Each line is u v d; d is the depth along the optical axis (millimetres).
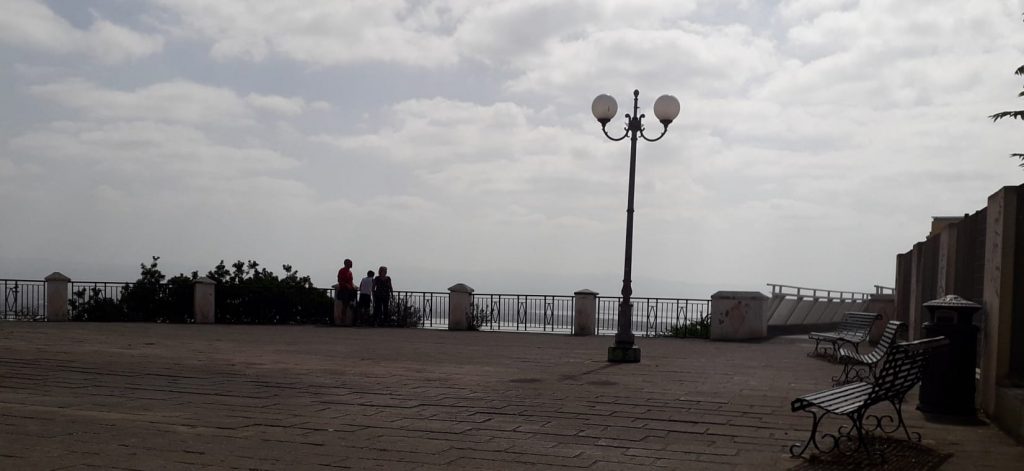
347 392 11266
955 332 9773
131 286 28094
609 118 16719
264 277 29750
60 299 26969
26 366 13680
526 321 26844
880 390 7461
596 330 25609
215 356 16016
